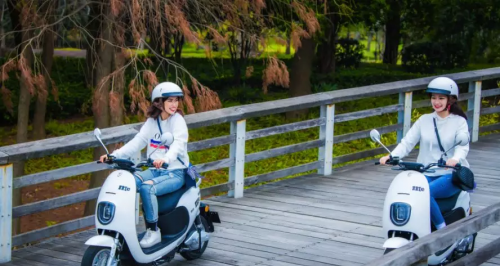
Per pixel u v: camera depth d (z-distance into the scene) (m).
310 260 6.09
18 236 6.25
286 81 10.38
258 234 6.89
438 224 5.11
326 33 18.67
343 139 9.90
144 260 5.26
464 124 5.26
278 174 9.05
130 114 18.83
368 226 7.20
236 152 8.37
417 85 10.64
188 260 6.07
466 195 5.47
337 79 23.52
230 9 10.86
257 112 8.40
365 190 8.80
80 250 6.38
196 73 24.09
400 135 10.75
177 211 5.54
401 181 4.96
